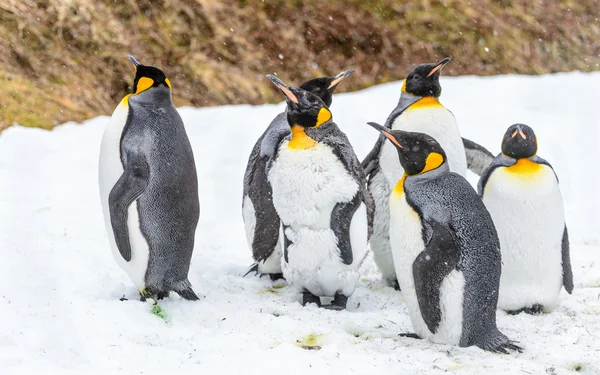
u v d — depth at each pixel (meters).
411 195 10.99
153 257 12.20
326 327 11.49
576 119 26.83
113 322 10.96
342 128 25.19
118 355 9.87
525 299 12.95
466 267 10.60
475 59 38.66
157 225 12.08
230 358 9.91
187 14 34.28
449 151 14.03
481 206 11.00
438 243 10.59
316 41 36.12
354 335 11.74
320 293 13.34
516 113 27.30
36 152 22.66
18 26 30.69
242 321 11.69
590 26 41.91
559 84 29.81
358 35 36.81
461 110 27.31
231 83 33.09
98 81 30.78
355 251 12.98
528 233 12.69
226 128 25.33
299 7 36.69
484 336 10.83
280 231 13.34
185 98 32.00
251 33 35.19
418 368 9.83
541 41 40.38
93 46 31.67
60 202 18.95
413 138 10.96
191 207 12.45
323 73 35.19
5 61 29.64
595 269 15.05
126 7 33.41
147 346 10.31
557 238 12.81
